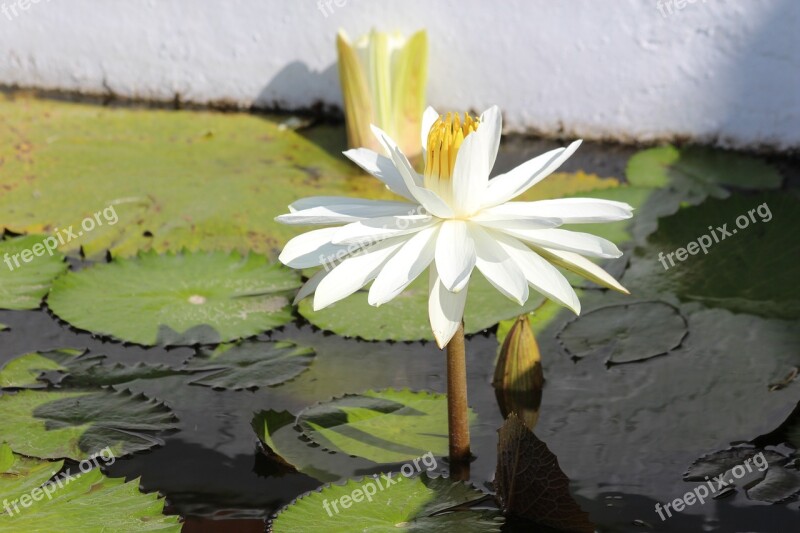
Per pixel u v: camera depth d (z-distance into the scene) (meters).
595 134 2.19
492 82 2.20
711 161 2.14
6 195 2.04
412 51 2.12
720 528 1.75
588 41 2.16
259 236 2.01
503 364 1.85
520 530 1.76
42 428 1.81
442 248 1.72
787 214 1.98
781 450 1.81
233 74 2.23
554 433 1.82
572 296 1.72
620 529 1.75
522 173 1.76
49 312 1.92
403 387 1.86
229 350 1.89
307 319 1.92
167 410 1.83
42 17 2.24
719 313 1.92
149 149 2.14
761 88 2.14
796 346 1.89
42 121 2.18
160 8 2.22
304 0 2.20
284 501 1.77
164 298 1.93
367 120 2.14
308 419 1.82
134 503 1.75
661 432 1.82
